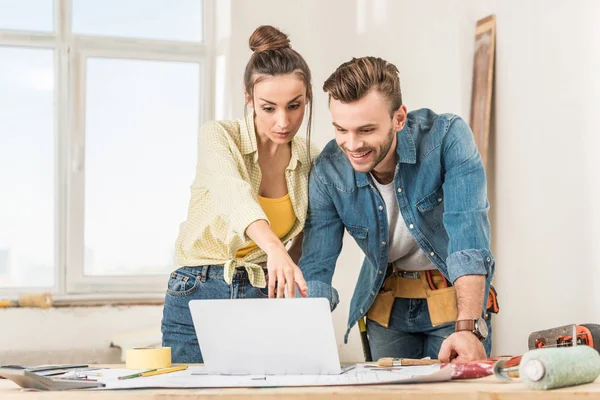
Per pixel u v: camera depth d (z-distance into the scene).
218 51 4.35
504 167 3.07
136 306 4.05
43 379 1.27
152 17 4.41
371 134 1.68
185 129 4.41
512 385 1.23
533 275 2.89
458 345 1.56
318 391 1.17
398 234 2.05
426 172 1.93
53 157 4.26
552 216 2.78
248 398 1.16
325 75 4.16
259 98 1.90
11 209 4.21
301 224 2.08
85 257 4.28
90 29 4.34
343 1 4.04
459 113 3.26
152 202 4.36
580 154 2.64
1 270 4.19
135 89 4.36
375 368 1.51
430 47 3.42
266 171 2.03
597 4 2.56
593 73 2.58
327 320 1.35
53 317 3.96
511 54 3.03
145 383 1.29
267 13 4.25
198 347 2.05
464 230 1.81
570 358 1.19
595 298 2.56
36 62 4.26
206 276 2.03
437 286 2.11
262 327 1.39
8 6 4.25
